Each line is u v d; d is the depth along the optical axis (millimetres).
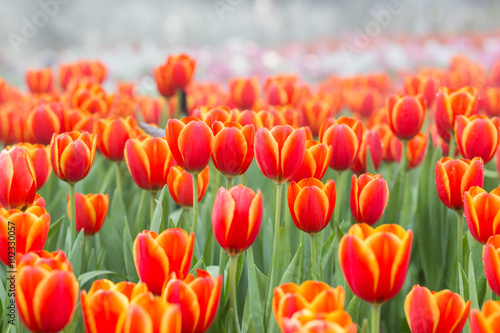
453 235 1469
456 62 2771
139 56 5309
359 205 1258
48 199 1573
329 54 6328
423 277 1538
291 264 1238
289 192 1238
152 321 1067
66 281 1087
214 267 1297
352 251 1099
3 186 1248
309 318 1051
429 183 1471
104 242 1446
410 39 7465
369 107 2230
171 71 1745
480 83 2541
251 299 1238
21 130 1624
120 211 1487
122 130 1441
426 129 1990
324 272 1371
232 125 1285
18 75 5820
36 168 1326
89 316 1081
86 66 2305
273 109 1528
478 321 1077
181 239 1149
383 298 1107
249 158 1273
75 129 1575
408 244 1098
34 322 1092
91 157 1308
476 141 1364
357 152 1372
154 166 1337
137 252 1146
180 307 1097
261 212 1160
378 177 1252
